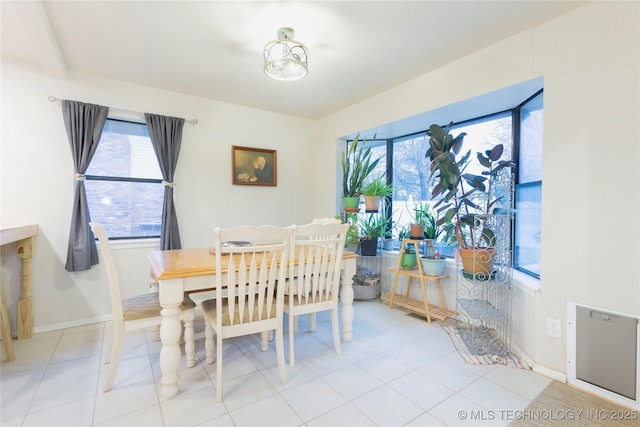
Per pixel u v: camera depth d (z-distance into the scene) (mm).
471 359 2193
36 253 2627
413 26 2072
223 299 2135
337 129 3881
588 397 1764
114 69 2709
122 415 1601
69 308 2764
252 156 3732
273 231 1823
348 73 2787
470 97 2451
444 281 3086
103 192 2953
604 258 1740
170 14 1947
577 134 1842
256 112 3762
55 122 2678
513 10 1894
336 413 1624
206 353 2154
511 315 2375
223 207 3555
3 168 2514
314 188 4277
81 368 2059
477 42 2273
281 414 1613
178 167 3266
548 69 1979
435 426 1537
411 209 3607
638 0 1616
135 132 3098
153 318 1874
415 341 2490
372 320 2955
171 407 1665
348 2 1830
